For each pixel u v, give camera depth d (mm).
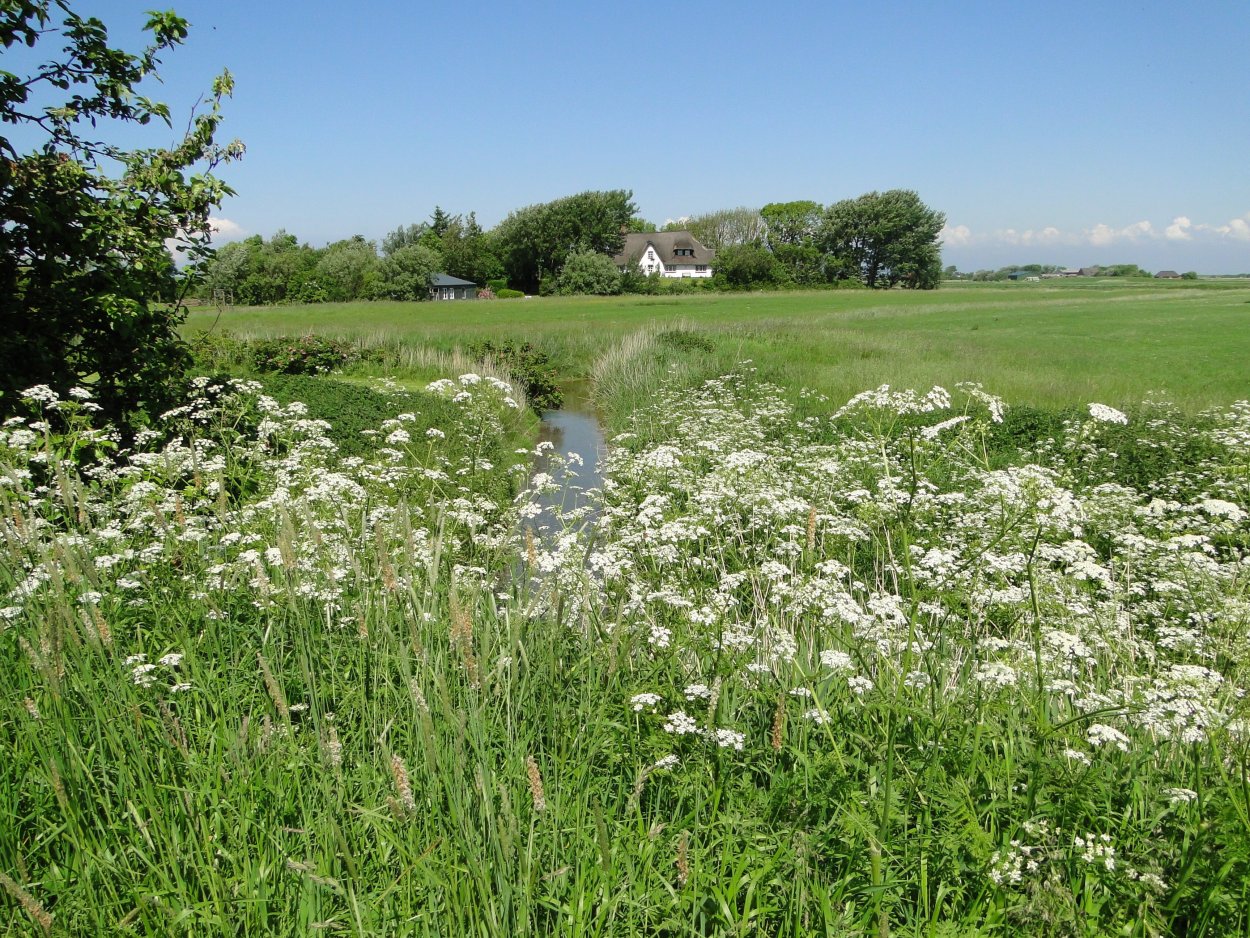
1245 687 3896
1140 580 6344
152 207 9375
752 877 2715
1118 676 4508
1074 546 4578
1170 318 47438
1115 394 17609
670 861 2854
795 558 5461
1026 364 23703
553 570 4539
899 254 109875
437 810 2832
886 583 6148
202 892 2672
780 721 3014
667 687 3721
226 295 79250
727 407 15758
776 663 3992
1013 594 4195
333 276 88250
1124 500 7922
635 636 4156
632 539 5680
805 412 15969
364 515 6082
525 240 101000
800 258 112000
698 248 125750
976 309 60594
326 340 24562
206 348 22016
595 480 12680
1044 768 3061
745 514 6699
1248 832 2615
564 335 33031
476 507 7359
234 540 4922
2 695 3531
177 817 2943
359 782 3160
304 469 7465
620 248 105625
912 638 3426
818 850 2877
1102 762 3273
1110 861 2672
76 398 8391
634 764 3344
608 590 4867
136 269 9242
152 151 9578
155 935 2531
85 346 9305
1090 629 4703
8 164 8133
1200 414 14000
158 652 4082
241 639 4289
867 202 110188
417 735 3305
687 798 3260
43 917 2062
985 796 3076
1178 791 2959
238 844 2809
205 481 7082
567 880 2771
